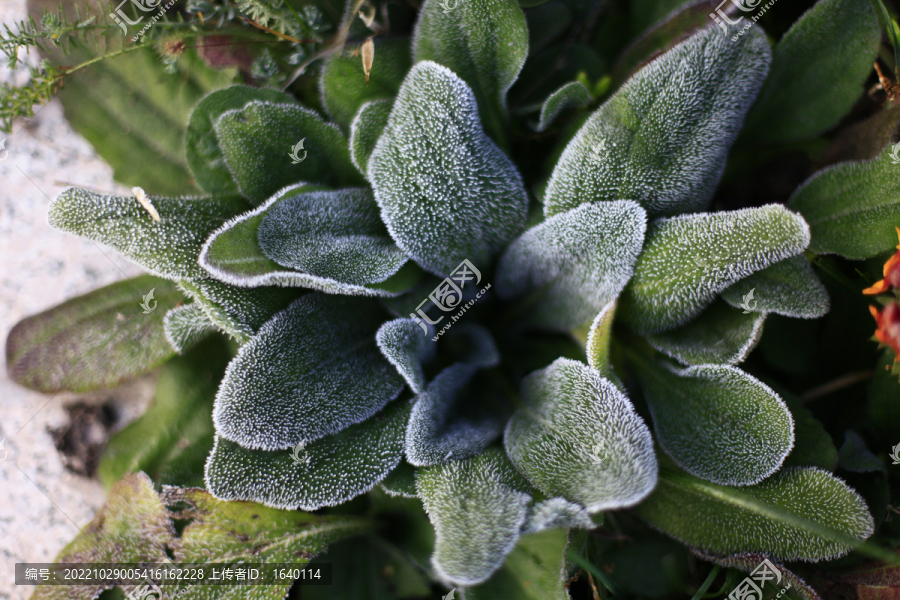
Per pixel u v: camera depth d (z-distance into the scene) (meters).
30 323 0.51
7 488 0.51
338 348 0.48
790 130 0.50
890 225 0.47
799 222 0.45
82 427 0.52
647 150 0.47
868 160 0.48
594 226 0.47
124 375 0.50
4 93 0.48
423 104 0.47
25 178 0.52
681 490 0.48
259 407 0.47
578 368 0.47
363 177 0.50
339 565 0.50
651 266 0.47
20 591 0.51
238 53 0.51
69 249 0.52
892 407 0.49
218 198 0.48
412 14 0.51
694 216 0.47
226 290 0.47
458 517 0.46
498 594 0.47
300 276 0.46
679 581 0.49
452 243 0.49
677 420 0.48
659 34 0.49
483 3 0.47
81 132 0.51
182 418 0.50
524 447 0.47
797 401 0.49
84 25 0.48
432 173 0.47
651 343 0.49
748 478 0.47
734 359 0.47
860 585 0.48
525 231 0.49
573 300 0.49
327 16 0.51
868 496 0.48
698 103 0.47
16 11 0.52
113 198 0.47
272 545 0.48
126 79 0.51
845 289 0.50
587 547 0.49
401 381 0.49
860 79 0.48
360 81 0.49
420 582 0.49
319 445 0.47
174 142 0.51
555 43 0.52
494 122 0.50
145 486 0.49
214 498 0.48
